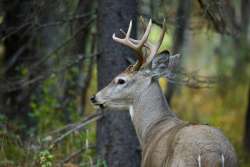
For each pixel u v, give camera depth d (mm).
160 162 10672
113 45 13828
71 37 14570
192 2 18047
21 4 16094
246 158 18344
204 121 21750
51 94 17953
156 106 11977
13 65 18703
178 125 11188
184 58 30469
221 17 14352
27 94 17703
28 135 16375
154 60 11906
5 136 14539
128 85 12227
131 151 14047
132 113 12258
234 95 25906
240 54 28422
